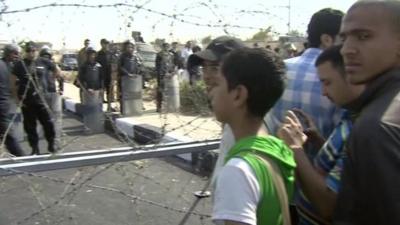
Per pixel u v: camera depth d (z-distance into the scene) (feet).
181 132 20.39
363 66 4.21
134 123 27.81
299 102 7.25
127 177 15.31
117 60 29.94
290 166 4.67
